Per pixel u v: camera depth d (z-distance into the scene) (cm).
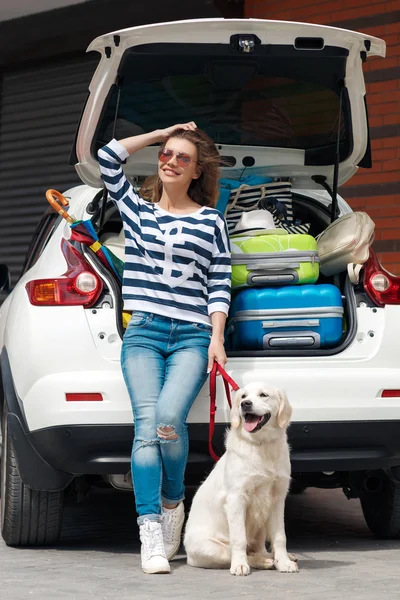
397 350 550
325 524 673
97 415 519
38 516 559
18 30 1272
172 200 538
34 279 554
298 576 488
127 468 529
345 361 541
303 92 601
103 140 598
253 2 1099
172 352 522
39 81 1281
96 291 539
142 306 520
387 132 1001
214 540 505
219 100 607
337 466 537
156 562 494
